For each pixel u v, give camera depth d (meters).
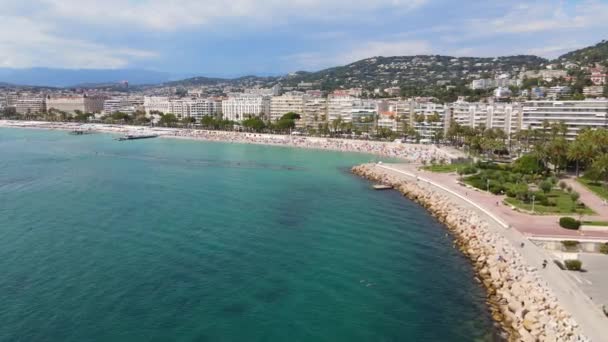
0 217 89.88
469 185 120.88
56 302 54.22
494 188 109.81
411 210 102.31
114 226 84.56
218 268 65.19
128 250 71.69
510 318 51.75
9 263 65.56
